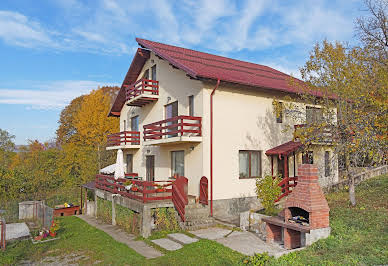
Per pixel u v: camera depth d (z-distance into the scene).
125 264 8.55
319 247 7.49
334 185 15.60
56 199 24.22
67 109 43.03
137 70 20.30
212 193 13.20
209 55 19.50
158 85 17.69
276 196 11.53
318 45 11.53
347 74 10.36
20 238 12.59
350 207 10.53
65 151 29.45
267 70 20.38
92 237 12.25
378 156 9.85
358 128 10.19
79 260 9.45
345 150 10.63
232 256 8.19
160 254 9.29
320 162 16.61
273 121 15.61
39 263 9.37
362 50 11.34
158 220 12.20
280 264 6.73
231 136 14.03
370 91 10.44
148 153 18.84
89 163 27.61
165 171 16.61
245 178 14.30
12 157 41.50
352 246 7.18
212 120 13.52
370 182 14.84
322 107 12.02
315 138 11.45
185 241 10.12
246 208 14.12
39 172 25.95
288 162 16.06
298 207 8.59
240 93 14.51
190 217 12.10
